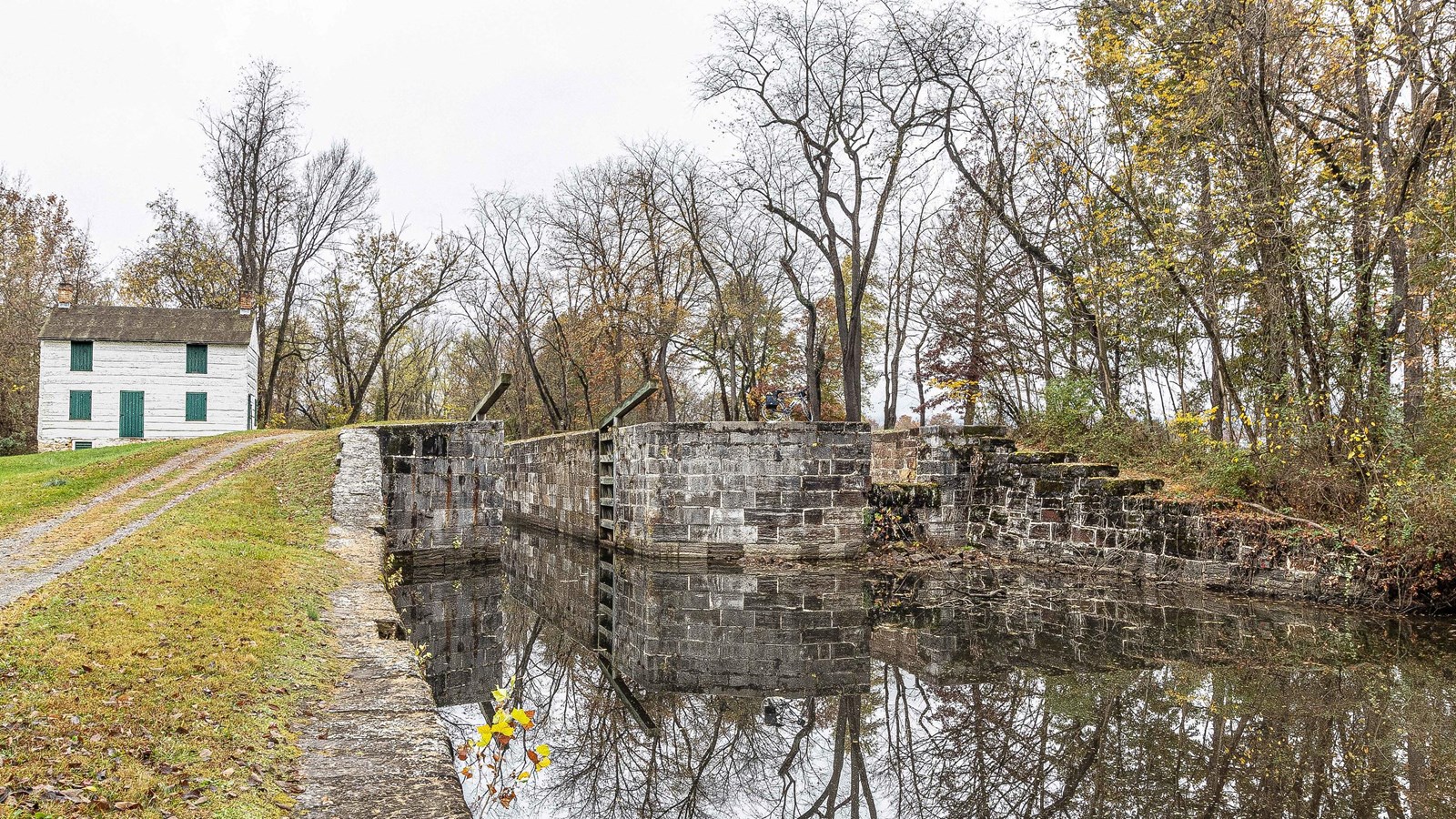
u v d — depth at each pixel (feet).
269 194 127.34
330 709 19.12
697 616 42.78
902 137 74.13
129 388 106.63
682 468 60.13
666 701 29.32
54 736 14.44
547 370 151.74
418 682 21.38
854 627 39.88
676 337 111.96
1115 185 57.93
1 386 114.62
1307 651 33.81
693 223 104.63
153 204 127.34
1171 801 20.07
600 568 59.93
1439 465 41.50
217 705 17.34
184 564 30.30
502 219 131.34
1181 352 64.90
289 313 142.41
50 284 130.31
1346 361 45.70
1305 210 46.03
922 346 100.68
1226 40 46.52
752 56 76.48
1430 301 41.83
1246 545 45.83
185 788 13.51
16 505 47.85
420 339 186.50
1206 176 50.75
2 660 18.11
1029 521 58.03
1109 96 55.52
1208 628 37.96
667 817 20.56
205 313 112.68
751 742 25.67
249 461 67.46
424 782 15.34
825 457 60.80
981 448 61.62
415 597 47.75
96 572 27.99
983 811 20.26
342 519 51.01
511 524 98.53
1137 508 51.67
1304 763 22.30
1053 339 76.74
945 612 42.80
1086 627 38.78
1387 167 44.11
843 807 21.01
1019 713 27.09
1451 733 24.34
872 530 61.46
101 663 18.66
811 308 87.76
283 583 30.68
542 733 26.25
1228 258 50.67
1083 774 22.00
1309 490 45.19
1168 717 26.14
